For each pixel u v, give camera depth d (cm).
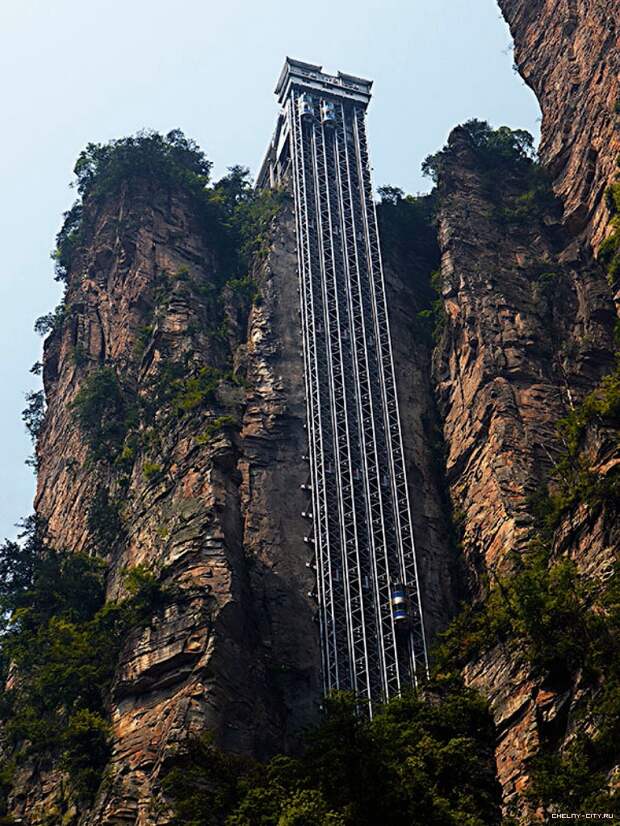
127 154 11256
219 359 9488
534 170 10369
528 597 5819
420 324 10106
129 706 7088
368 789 5569
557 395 8781
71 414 10062
